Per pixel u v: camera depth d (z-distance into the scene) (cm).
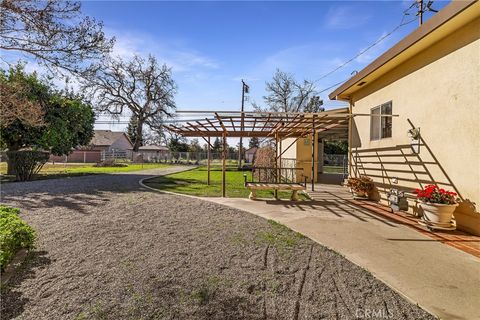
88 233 449
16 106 607
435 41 548
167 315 227
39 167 1324
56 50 450
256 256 362
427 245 414
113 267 319
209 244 407
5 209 463
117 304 242
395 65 685
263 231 479
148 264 330
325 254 373
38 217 554
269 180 1366
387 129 741
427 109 581
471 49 470
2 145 1392
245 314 231
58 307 237
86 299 249
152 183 1228
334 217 596
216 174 1869
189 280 290
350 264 341
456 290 277
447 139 526
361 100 894
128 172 1906
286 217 593
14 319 219
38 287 270
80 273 302
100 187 1027
